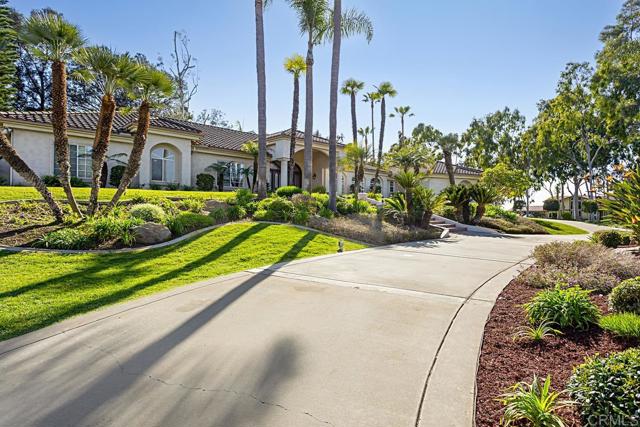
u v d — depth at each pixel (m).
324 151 27.75
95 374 3.23
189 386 3.04
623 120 29.41
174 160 22.61
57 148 10.00
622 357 2.71
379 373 3.25
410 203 16.61
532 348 3.65
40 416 2.62
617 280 5.71
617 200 9.10
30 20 9.15
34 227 9.52
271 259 8.64
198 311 4.89
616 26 29.44
